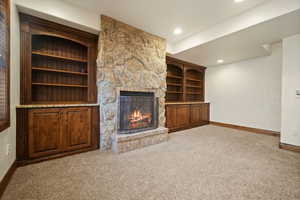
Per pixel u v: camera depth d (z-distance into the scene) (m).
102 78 2.55
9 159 1.68
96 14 2.43
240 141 3.21
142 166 2.03
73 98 2.78
